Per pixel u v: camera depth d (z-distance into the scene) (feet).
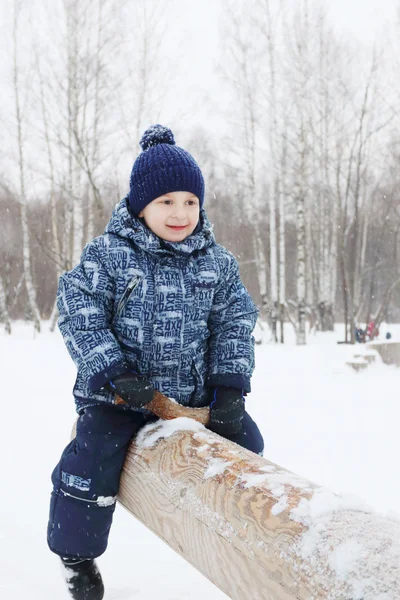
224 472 4.38
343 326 101.35
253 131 66.23
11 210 90.84
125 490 5.70
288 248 114.01
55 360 31.73
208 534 4.19
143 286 6.10
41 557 8.36
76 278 6.15
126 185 63.98
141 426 5.97
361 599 2.80
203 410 5.94
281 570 3.37
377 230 111.55
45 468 12.85
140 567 8.22
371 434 15.71
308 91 68.03
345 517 3.31
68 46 58.85
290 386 23.58
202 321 6.36
